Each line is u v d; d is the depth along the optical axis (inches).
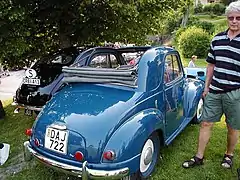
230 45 123.1
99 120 114.3
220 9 1659.7
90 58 195.0
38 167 153.1
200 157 145.8
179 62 171.0
